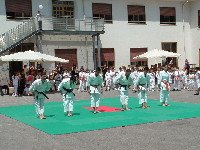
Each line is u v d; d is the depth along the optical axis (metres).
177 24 31.34
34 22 23.91
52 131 8.38
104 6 28.08
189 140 6.95
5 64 24.09
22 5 25.11
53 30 24.19
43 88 10.67
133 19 29.38
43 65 25.50
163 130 8.16
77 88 24.28
